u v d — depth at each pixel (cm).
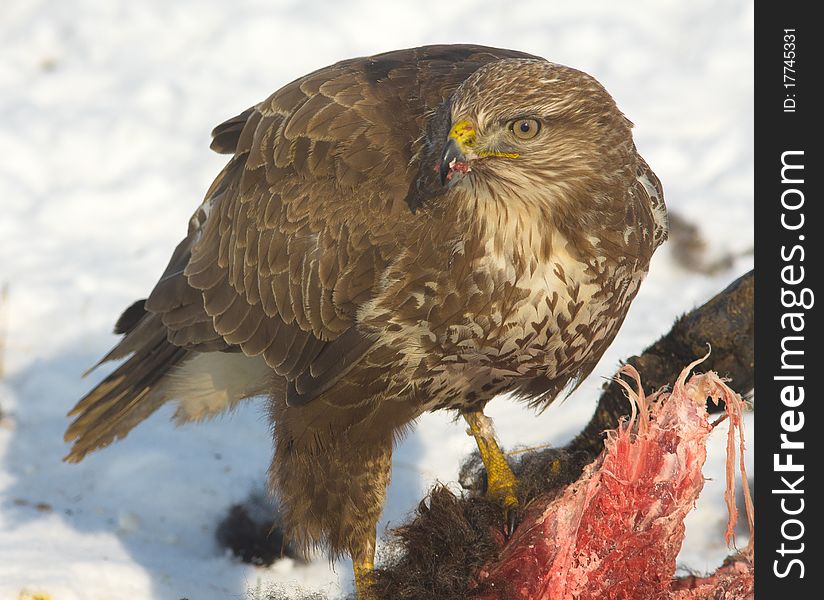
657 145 1656
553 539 863
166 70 1923
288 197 989
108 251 1616
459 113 872
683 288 1465
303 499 1013
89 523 1175
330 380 970
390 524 1067
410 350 939
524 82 862
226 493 1218
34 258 1597
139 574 1080
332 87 998
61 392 1389
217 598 1075
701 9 1912
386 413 973
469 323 916
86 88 1898
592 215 893
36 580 1028
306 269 976
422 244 916
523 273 898
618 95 1778
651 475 841
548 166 872
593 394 1297
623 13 1925
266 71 1908
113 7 2053
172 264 1126
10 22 2064
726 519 1136
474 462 1030
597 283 913
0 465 1272
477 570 895
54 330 1476
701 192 1560
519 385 991
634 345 1350
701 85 1781
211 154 1742
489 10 1962
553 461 976
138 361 1146
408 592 906
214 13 2020
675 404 839
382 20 1959
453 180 877
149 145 1767
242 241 1029
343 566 1139
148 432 1325
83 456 1173
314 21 1964
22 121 1809
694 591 885
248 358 1101
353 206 950
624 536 849
